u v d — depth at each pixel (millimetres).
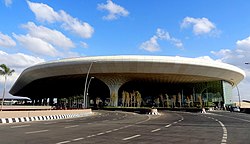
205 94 94688
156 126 18141
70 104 144125
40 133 12953
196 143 10055
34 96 164250
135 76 75625
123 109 65000
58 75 75625
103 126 17891
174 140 10820
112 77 76062
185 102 101875
